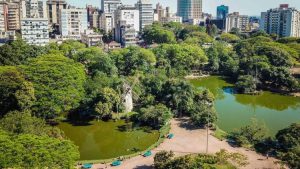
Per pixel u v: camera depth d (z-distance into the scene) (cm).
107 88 13512
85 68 19100
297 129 10181
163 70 19400
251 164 9262
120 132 12256
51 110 12156
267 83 19975
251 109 15650
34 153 7075
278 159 9575
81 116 13650
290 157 8225
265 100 17162
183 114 13688
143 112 12825
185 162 7794
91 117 13600
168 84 14512
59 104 12300
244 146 10512
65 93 12481
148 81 15725
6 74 12738
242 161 8644
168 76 19612
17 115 9475
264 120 13962
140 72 18400
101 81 14712
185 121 12925
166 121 12500
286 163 8312
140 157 9969
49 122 13100
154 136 11825
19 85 12150
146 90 15300
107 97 13200
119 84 14462
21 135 7850
